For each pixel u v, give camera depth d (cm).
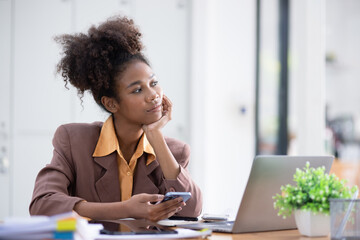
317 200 121
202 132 415
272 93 427
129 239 110
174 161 164
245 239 118
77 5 380
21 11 365
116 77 165
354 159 350
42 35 370
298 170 124
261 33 437
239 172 436
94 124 178
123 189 168
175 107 413
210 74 420
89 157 166
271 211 131
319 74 368
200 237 120
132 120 167
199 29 417
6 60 362
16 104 363
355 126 352
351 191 123
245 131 439
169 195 135
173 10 413
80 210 144
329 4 365
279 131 420
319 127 366
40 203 148
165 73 410
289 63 414
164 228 124
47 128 370
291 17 413
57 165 163
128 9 398
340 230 111
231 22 434
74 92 376
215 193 423
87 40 168
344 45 358
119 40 166
